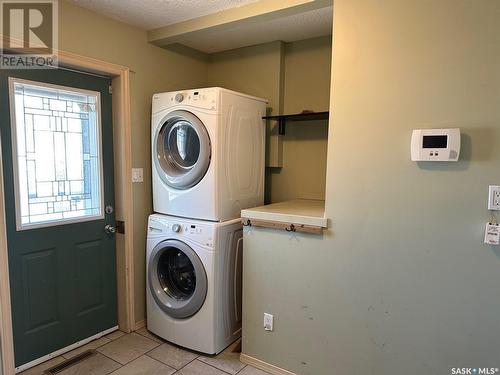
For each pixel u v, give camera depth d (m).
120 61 2.32
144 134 2.53
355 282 1.77
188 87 2.89
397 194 1.64
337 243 1.80
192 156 2.29
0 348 1.90
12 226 1.95
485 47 1.42
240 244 2.36
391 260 1.67
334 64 1.75
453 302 1.55
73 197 2.24
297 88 2.73
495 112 1.41
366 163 1.70
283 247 1.98
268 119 2.69
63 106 2.14
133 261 2.51
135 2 2.02
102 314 2.47
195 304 2.20
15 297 1.99
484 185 1.45
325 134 2.64
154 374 2.04
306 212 2.02
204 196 2.19
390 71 1.62
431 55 1.52
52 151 2.10
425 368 1.63
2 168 1.84
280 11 1.98
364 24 1.66
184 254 2.36
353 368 1.82
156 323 2.44
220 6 2.08
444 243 1.55
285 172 2.84
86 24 2.11
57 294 2.20
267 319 2.08
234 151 2.28
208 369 2.10
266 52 2.77
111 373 2.04
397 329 1.68
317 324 1.91
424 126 1.56
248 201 2.46
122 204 2.44
